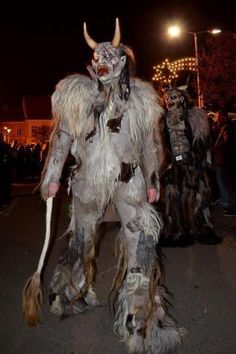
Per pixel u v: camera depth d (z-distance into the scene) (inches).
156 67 965.8
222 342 156.2
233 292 201.8
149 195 161.2
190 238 282.4
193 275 225.0
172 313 179.0
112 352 151.6
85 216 163.6
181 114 267.4
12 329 168.7
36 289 168.7
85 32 158.6
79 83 156.9
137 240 153.9
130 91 156.5
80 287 174.2
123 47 159.6
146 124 157.0
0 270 241.4
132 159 156.3
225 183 388.2
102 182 154.9
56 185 163.0
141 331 148.9
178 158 271.7
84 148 157.9
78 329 167.6
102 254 265.9
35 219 410.6
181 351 150.5
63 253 174.9
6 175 517.3
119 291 161.8
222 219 370.9
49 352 151.9
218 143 391.9
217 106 1151.0
